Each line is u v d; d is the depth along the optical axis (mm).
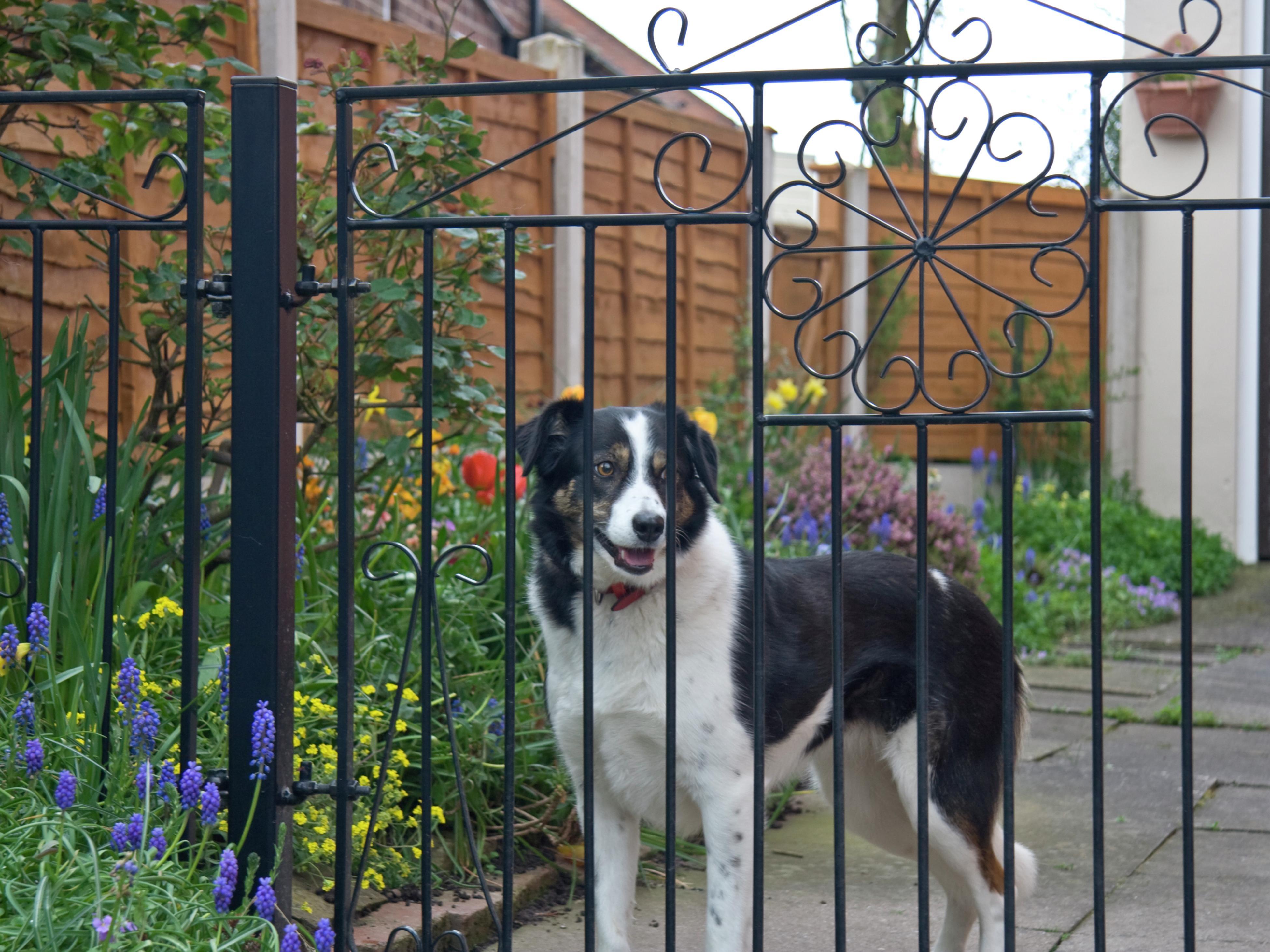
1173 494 9375
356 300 3631
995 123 2236
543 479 2918
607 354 7344
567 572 2807
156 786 2453
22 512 3088
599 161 7301
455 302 3578
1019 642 6801
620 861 2756
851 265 9594
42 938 2006
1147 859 3666
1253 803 4250
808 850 3748
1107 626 7434
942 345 10109
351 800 2488
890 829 3184
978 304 10188
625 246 7449
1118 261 9453
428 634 2438
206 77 3701
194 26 3770
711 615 2686
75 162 3633
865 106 2252
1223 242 9000
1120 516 8688
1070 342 10383
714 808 2646
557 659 2814
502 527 4199
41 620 2625
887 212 9945
